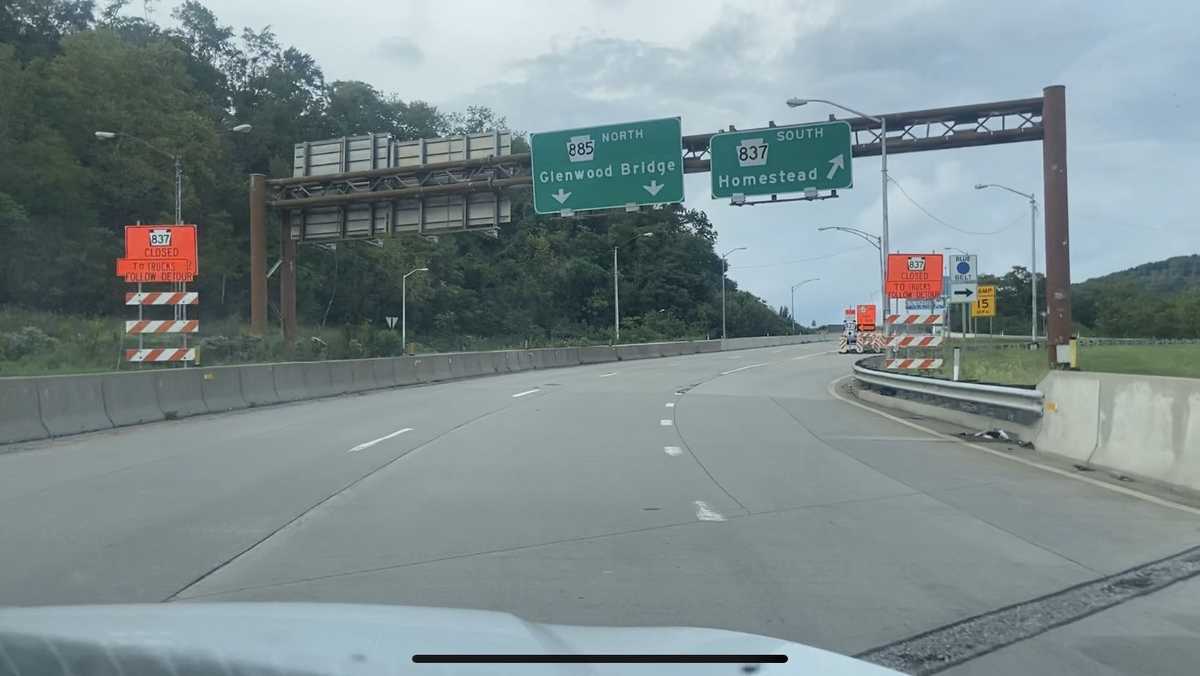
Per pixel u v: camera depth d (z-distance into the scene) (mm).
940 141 28031
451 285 86125
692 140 30375
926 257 29328
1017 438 15328
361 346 49469
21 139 49781
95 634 3299
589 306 96625
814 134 28734
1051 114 26016
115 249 53000
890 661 5074
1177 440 10836
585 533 8383
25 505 9688
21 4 60312
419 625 3613
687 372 39031
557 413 20281
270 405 23156
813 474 11898
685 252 105062
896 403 21797
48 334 38031
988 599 6281
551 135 31203
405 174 35750
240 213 69812
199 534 8305
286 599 6191
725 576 6863
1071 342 25156
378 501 9938
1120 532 8430
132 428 17719
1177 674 4930
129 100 58312
